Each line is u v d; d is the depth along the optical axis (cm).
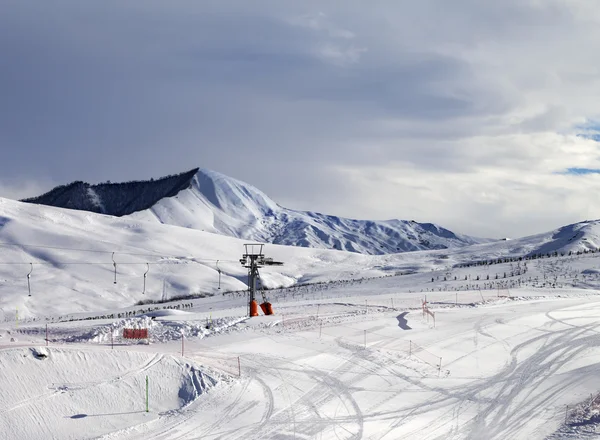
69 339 4675
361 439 2789
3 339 4253
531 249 18950
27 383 3030
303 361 4091
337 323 5478
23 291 13675
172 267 17075
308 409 3184
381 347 4581
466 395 3547
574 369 4116
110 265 16688
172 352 4169
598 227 19288
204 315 6488
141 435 2778
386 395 3497
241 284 16162
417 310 6306
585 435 2778
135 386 3256
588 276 9256
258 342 4606
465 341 4875
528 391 3634
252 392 3394
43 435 2700
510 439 2844
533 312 6197
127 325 5088
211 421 2964
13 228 19475
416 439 2828
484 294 7812
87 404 3006
